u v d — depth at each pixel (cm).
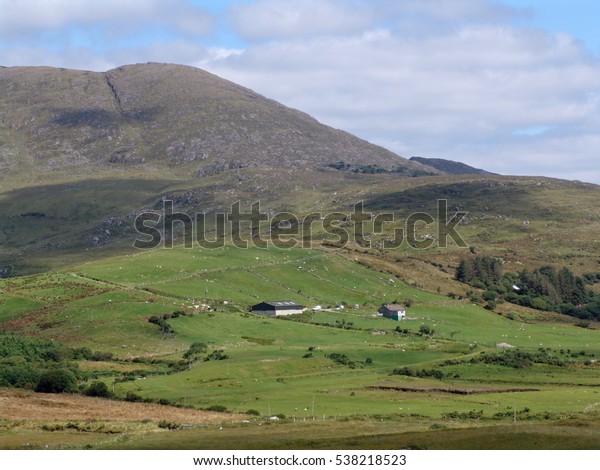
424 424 15788
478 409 18212
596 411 17700
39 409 17462
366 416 17100
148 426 15650
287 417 17162
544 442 12556
